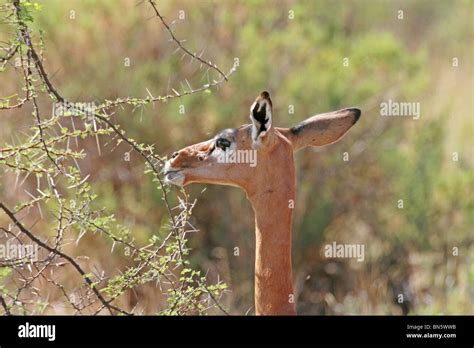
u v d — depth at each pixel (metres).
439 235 14.51
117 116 13.96
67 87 13.98
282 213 8.03
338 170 14.84
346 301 13.86
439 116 16.38
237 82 14.55
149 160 7.99
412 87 15.38
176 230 8.05
